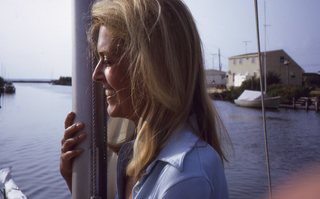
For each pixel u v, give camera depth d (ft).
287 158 51.42
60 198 34.09
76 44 3.98
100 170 4.03
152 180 3.02
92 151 3.96
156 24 3.17
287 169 45.09
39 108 134.00
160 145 3.15
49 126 84.23
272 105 125.59
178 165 2.84
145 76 3.14
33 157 50.52
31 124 87.86
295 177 41.27
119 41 3.37
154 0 3.24
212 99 3.77
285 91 139.74
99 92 3.99
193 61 3.33
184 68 3.28
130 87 3.40
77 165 3.96
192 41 3.35
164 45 3.17
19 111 121.80
